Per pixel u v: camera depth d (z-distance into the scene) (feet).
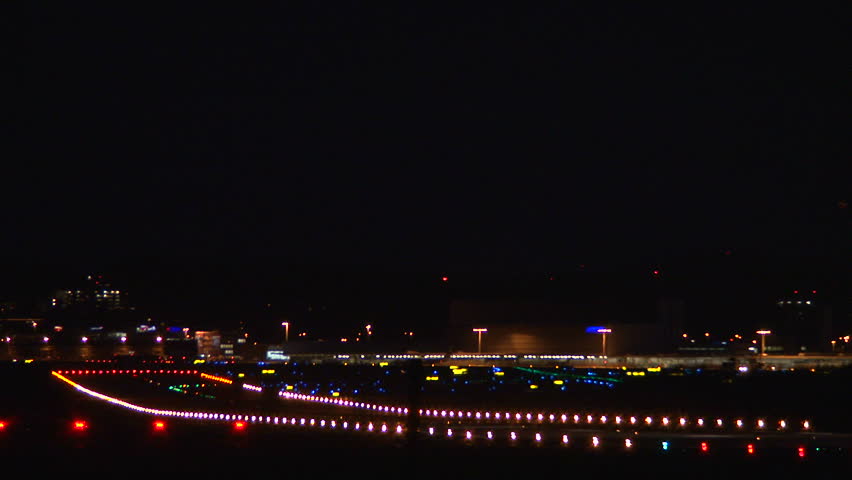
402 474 85.87
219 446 102.27
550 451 100.89
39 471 86.38
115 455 95.50
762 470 90.17
